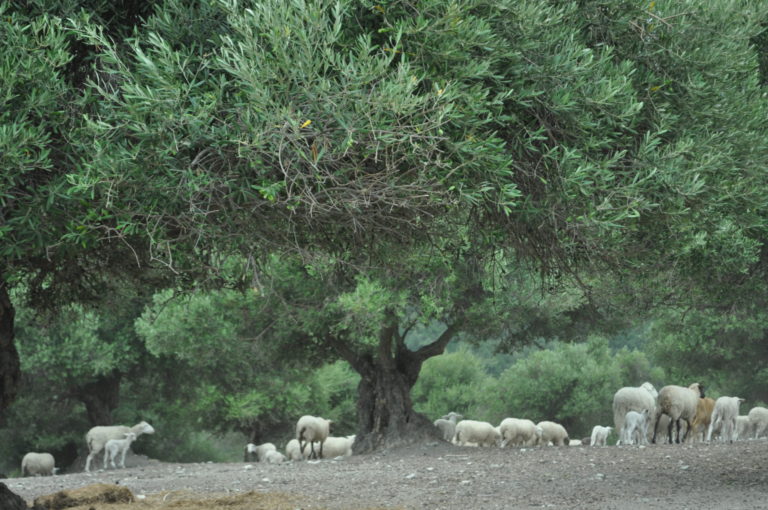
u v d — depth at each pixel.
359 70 7.84
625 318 33.88
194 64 8.55
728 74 10.63
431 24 8.18
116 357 43.34
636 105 9.30
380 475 19.95
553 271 12.00
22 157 7.79
